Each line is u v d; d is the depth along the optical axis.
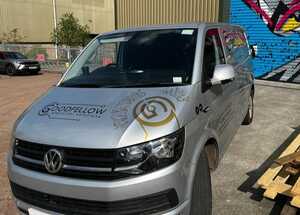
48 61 23.80
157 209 2.60
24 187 2.88
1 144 6.14
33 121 3.00
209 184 3.29
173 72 3.49
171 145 2.63
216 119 3.69
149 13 15.17
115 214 2.55
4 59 20.73
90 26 50.78
